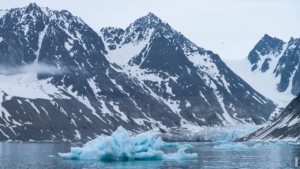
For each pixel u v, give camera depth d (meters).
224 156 114.50
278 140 190.38
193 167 84.69
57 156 112.06
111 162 92.06
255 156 113.44
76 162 93.06
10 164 91.06
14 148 156.12
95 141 105.88
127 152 93.12
